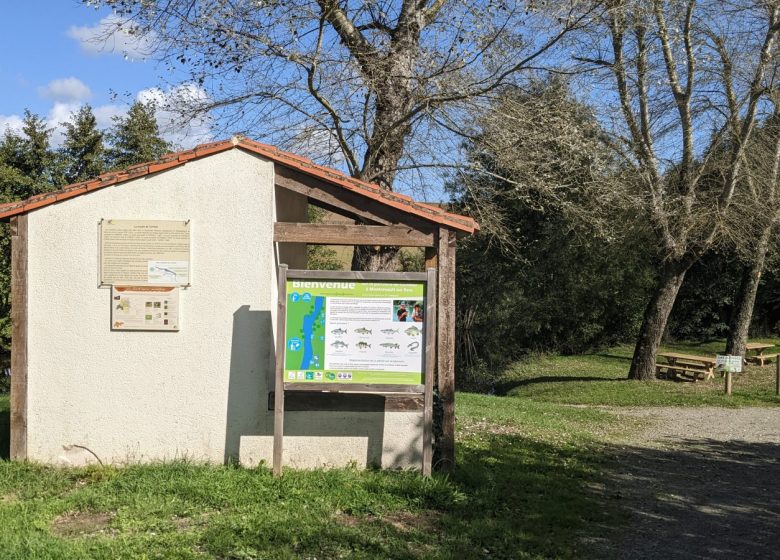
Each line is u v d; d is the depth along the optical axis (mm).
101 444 7453
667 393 19547
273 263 7594
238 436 7469
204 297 7484
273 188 7527
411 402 7484
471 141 12445
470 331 29594
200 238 7492
